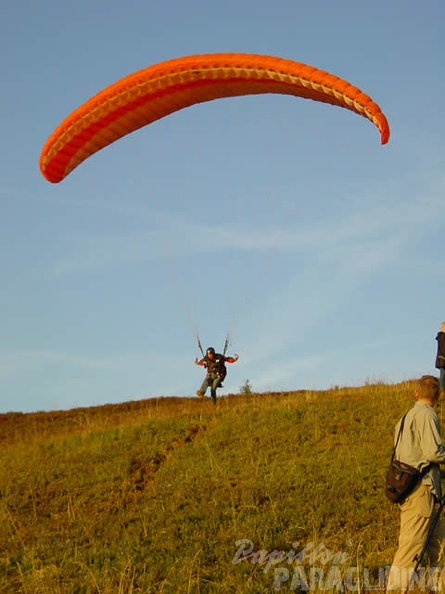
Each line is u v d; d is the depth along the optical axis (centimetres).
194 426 1953
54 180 1683
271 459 1595
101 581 970
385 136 1198
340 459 1523
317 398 2194
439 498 777
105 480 1602
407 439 781
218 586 905
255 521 1193
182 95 1599
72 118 1554
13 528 1343
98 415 2802
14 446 2148
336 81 1285
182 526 1210
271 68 1373
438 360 2005
